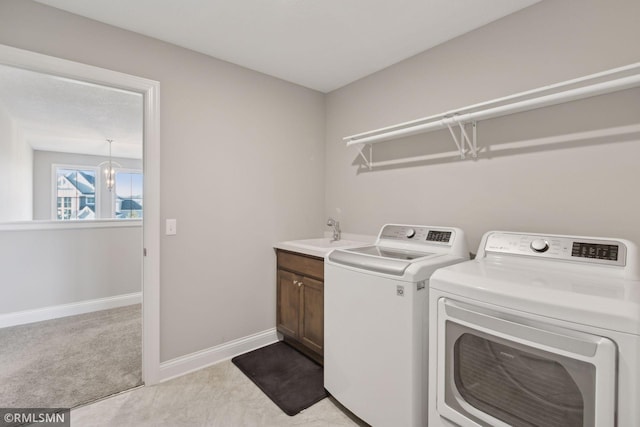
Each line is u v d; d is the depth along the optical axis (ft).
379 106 8.39
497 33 6.10
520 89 5.79
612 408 2.98
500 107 5.50
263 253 8.68
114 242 11.69
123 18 6.03
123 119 13.57
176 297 7.14
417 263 5.00
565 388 3.30
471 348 4.08
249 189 8.34
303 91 9.51
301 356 8.09
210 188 7.63
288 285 8.41
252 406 6.11
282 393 6.50
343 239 9.48
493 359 3.86
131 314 11.00
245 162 8.25
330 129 9.93
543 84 5.51
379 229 8.43
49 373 7.18
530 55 5.66
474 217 6.49
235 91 8.04
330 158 9.94
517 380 3.66
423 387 4.86
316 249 7.36
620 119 4.77
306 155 9.61
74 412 5.84
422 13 5.92
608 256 4.28
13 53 5.24
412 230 6.86
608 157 4.88
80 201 23.26
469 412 4.05
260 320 8.66
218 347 7.84
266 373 7.25
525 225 5.78
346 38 6.82
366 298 5.41
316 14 5.97
